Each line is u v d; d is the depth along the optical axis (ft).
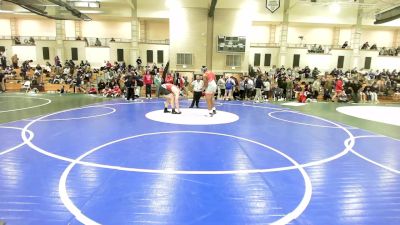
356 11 77.61
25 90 61.57
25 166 15.44
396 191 13.47
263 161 17.25
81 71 65.57
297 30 89.35
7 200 11.63
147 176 14.39
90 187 12.96
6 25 87.20
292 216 10.88
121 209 11.05
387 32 90.79
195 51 68.33
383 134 25.93
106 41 86.79
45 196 12.01
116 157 17.25
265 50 80.53
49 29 88.28
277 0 73.87
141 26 85.20
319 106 46.98
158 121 29.01
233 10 68.23
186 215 10.74
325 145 21.47
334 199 12.43
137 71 64.28
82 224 9.96
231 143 21.22
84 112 34.06
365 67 82.07
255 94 55.21
